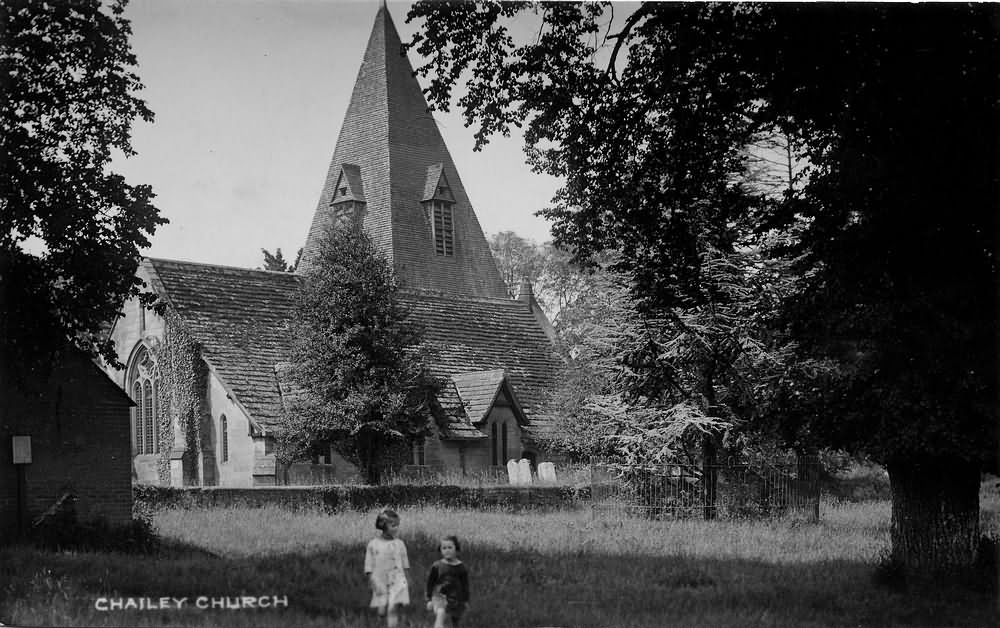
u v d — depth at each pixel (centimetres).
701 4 2048
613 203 2406
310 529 2950
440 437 5362
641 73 2294
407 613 1605
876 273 1881
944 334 1803
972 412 1830
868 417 1941
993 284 1847
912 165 1825
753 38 2009
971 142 1820
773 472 3703
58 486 2709
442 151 8475
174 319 5150
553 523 3356
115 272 2628
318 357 4438
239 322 5350
